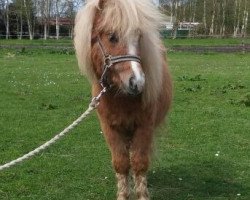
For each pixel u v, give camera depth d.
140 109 5.00
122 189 5.32
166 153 8.18
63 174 7.08
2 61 26.02
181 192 6.33
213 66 23.89
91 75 5.08
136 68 4.42
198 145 8.72
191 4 70.06
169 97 5.99
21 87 15.50
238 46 39.53
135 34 4.48
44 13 64.81
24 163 7.52
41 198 6.16
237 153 8.17
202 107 12.30
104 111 5.11
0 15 67.38
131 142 5.28
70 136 9.26
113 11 4.51
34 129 9.88
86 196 6.25
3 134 9.40
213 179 6.85
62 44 43.16
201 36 61.94
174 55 31.83
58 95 14.01
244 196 6.17
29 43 45.34
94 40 4.86
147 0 4.78
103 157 7.95
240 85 15.66
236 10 68.06
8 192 6.35
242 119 10.85
